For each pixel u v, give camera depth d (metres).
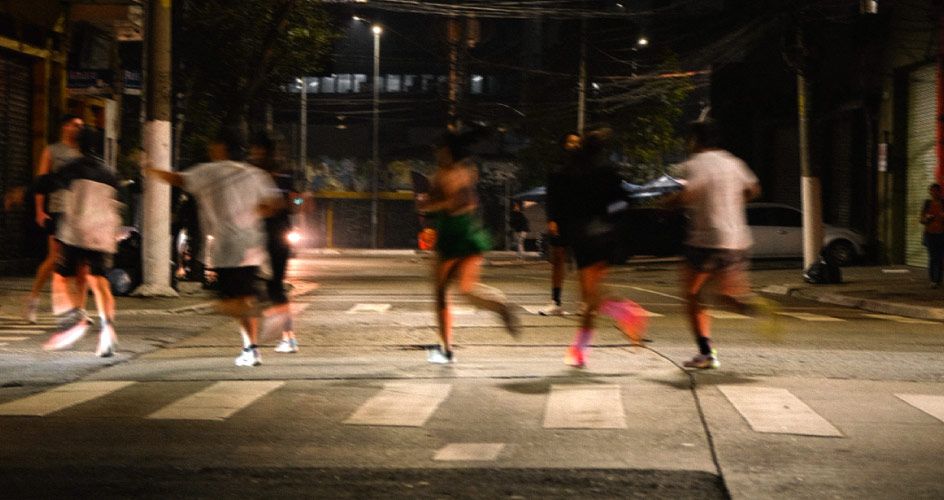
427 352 10.84
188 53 25.08
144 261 17.30
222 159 9.62
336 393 8.59
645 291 21.95
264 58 24.59
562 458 6.49
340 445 6.87
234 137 9.59
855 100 31.38
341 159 64.94
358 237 58.84
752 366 9.95
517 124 50.81
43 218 11.88
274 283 10.80
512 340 12.10
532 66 62.91
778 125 37.22
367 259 39.72
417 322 14.37
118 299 16.97
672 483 5.94
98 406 8.09
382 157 63.34
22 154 22.91
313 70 26.98
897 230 29.72
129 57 29.81
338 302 18.09
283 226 10.75
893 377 9.42
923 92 28.47
